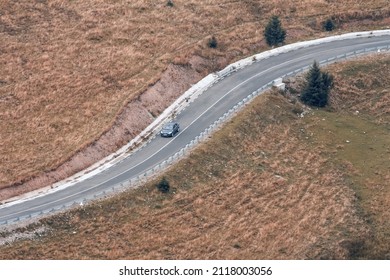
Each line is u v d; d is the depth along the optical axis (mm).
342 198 90250
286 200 88875
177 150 94500
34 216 80438
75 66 107375
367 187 93562
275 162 94875
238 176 91125
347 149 99500
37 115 98875
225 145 94938
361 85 110812
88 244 79250
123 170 90875
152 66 108250
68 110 100000
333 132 102125
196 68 110562
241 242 82125
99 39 112938
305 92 106750
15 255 76688
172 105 104375
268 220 85625
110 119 98312
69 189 87312
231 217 85250
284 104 104625
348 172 95625
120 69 107125
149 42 113000
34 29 113688
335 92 109000
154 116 102062
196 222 84000
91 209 82625
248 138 97250
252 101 103125
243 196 88438
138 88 103812
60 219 80875
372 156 98750
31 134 95750
